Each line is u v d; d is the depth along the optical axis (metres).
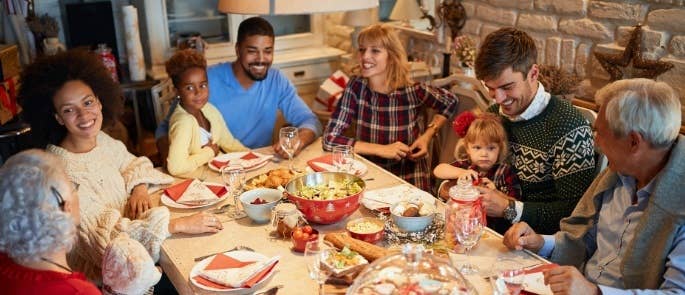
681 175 1.32
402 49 2.44
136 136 3.89
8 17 3.47
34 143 1.84
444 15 3.17
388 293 1.16
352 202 1.67
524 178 1.97
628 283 1.41
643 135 1.33
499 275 1.32
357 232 1.59
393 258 1.22
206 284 1.41
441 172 2.14
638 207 1.45
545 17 2.63
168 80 2.87
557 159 1.85
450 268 1.21
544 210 1.80
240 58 2.68
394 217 1.66
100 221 1.68
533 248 1.59
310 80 4.17
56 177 1.24
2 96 3.00
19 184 1.19
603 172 1.62
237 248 1.59
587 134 1.82
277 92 2.82
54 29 3.60
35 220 1.17
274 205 1.74
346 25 3.74
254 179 2.00
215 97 2.72
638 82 1.37
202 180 2.11
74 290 1.20
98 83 1.86
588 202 1.63
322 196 1.71
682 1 2.07
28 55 3.55
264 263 1.46
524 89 1.88
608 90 1.42
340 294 1.35
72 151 1.81
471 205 1.54
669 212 1.32
